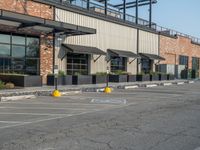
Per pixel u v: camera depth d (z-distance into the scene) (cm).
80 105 1653
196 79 5394
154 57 4325
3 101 1788
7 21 2320
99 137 908
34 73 2758
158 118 1253
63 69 3028
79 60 3253
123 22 3859
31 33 2705
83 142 848
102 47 3531
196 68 6222
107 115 1322
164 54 4888
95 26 3419
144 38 4328
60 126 1066
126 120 1199
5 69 2533
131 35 4050
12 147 791
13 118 1224
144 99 2014
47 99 1912
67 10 3045
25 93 2020
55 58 2936
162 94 2419
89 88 2542
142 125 1097
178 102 1872
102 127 1055
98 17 3441
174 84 3928
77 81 2895
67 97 2042
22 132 966
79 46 3161
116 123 1132
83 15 3253
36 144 822
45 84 2766
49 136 913
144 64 4356
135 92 2541
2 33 2508
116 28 3762
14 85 2384
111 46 3678
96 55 3450
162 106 1658
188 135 947
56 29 2705
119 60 3841
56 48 2945
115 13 4178
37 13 2734
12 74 2428
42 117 1254
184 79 5091
